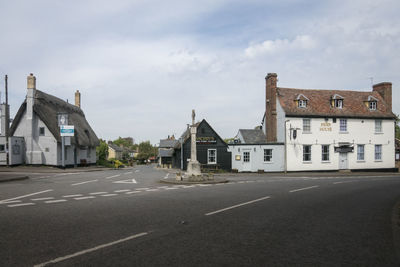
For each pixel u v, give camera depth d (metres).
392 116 34.69
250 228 6.70
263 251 5.08
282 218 7.84
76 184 16.19
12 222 7.01
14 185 15.24
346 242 5.70
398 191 14.44
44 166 32.00
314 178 23.98
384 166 34.50
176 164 49.31
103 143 55.19
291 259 4.70
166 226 6.75
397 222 7.52
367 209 9.36
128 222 7.10
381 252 5.11
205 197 11.66
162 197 11.57
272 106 34.28
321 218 7.91
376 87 37.91
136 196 11.80
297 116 32.25
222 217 7.84
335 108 34.03
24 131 32.81
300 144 32.38
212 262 4.50
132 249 5.08
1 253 4.83
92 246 5.22
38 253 4.84
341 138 33.41
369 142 34.19
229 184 17.89
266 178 23.81
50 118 32.94
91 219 7.39
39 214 7.97
